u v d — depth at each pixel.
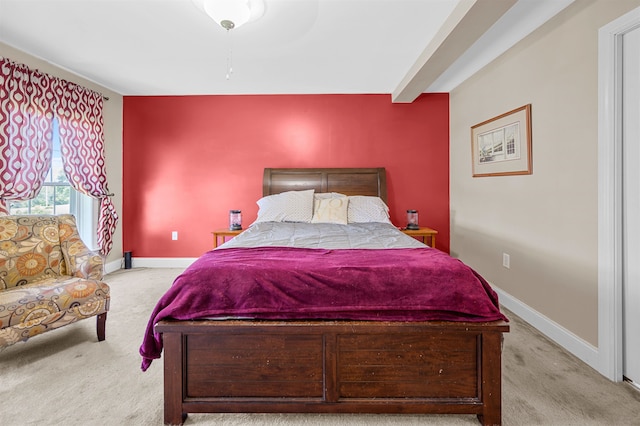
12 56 2.51
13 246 1.96
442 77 3.21
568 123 1.92
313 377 1.32
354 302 1.32
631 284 1.59
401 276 1.36
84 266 2.07
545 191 2.14
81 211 3.30
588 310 1.80
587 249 1.80
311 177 3.66
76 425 1.32
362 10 1.99
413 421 1.34
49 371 1.71
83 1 1.90
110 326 2.27
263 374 1.31
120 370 1.72
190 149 3.79
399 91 3.33
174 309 1.30
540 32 2.15
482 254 3.00
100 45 2.47
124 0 1.90
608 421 1.35
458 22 1.91
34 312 1.70
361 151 3.75
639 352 1.56
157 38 2.36
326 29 2.22
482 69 2.94
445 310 1.30
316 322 1.31
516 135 2.42
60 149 2.91
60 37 2.35
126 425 1.32
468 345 1.30
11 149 2.44
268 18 2.08
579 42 1.82
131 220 3.82
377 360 1.30
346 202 3.22
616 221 1.62
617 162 1.62
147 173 3.80
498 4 1.71
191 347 1.31
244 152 3.78
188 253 3.85
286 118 3.75
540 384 1.60
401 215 3.76
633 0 1.50
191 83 3.35
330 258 1.59
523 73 2.34
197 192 3.81
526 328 2.23
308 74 3.09
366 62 2.80
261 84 3.39
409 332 1.28
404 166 3.75
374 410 1.30
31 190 2.61
